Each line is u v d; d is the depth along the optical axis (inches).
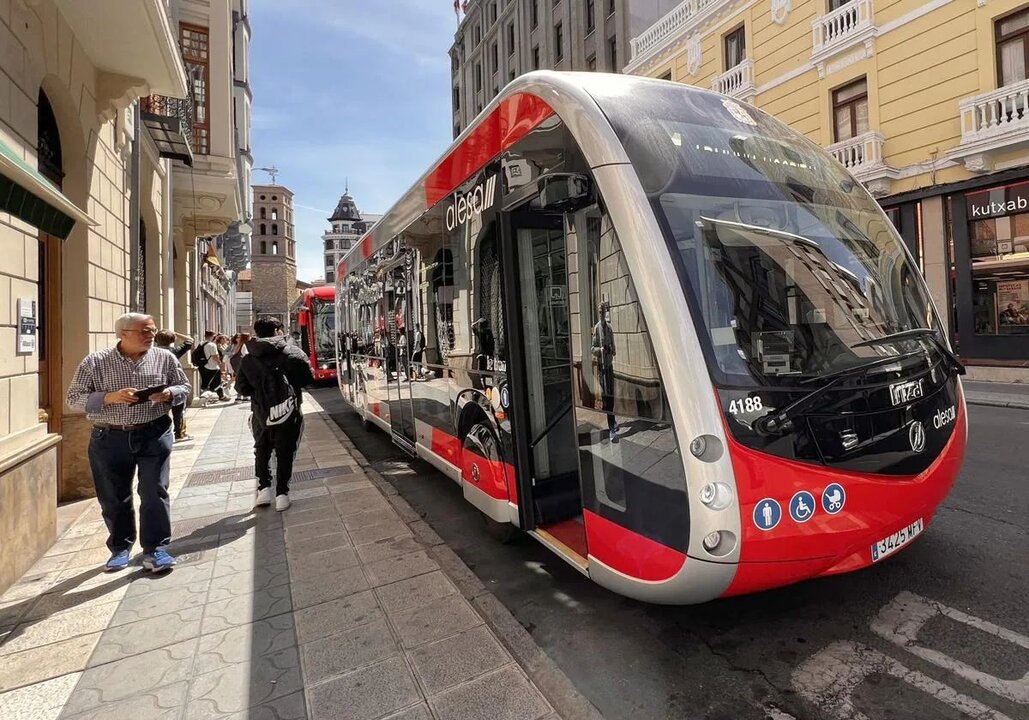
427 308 215.5
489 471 163.0
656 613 129.7
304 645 119.6
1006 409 364.5
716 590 97.5
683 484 96.0
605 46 978.7
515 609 134.8
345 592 143.3
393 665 111.7
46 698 103.8
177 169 472.7
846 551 103.3
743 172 120.0
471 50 1508.4
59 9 210.1
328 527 191.8
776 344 104.0
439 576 151.3
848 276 120.5
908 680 101.7
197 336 722.2
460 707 98.6
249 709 99.7
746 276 107.5
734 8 690.8
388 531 186.7
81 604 139.5
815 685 102.0
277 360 210.5
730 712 96.3
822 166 140.3
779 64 645.9
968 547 152.7
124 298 292.7
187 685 106.9
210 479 262.8
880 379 108.3
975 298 505.7
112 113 261.1
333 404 562.9
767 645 115.0
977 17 489.7
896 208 554.6
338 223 4237.2
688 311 99.5
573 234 121.3
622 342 107.9
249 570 157.9
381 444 343.6
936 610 123.3
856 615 123.5
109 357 157.3
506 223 151.3
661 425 99.6
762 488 95.6
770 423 97.4
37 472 167.3
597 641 119.6
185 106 407.2
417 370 230.5
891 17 545.6
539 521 150.4
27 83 181.9
